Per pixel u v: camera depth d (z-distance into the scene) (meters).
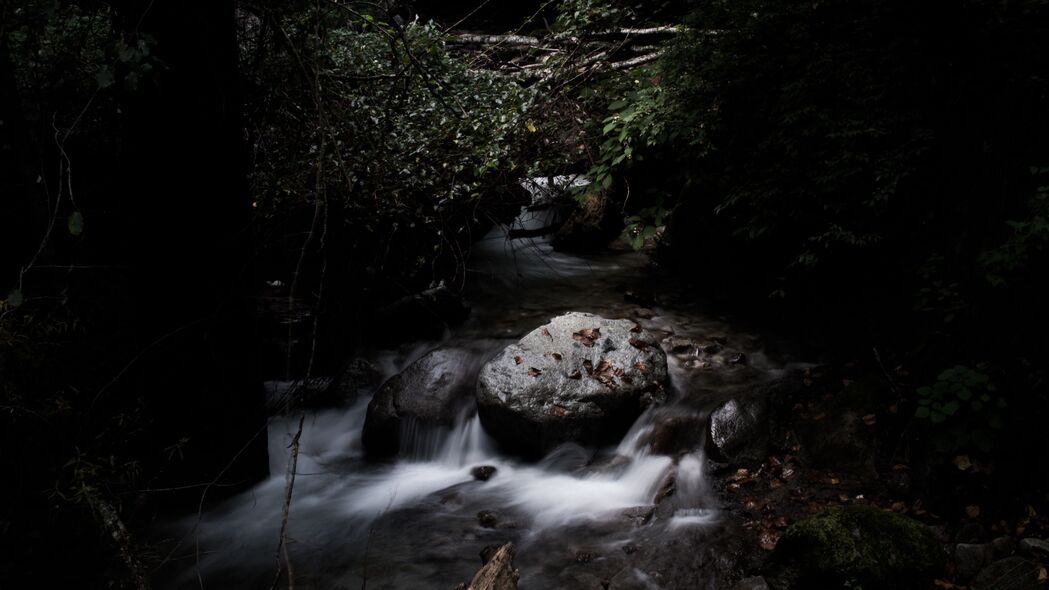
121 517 4.18
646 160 8.61
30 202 4.48
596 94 7.28
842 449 5.23
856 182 5.81
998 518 4.38
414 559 4.70
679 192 8.54
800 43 6.28
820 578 4.04
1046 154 4.55
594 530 4.93
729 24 6.65
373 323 7.12
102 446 4.03
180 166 4.29
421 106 6.47
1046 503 4.28
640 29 8.48
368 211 6.01
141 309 4.51
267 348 6.37
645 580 4.38
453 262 8.09
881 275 6.29
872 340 6.14
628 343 6.27
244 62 5.01
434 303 7.29
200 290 4.52
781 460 5.38
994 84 4.96
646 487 5.36
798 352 6.68
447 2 12.37
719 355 6.76
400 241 6.85
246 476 5.13
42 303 4.43
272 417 6.34
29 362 3.77
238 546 4.83
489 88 7.16
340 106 5.40
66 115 4.95
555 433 5.73
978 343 4.94
